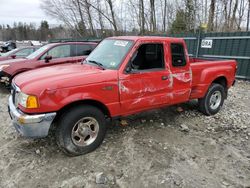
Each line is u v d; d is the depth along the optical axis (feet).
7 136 14.42
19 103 11.28
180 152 12.83
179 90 15.49
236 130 15.84
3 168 11.28
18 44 124.77
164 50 14.38
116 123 16.26
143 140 14.05
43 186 10.12
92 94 11.85
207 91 17.71
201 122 17.07
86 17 90.74
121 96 12.90
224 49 35.58
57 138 11.79
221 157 12.49
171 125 16.37
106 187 10.09
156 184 10.28
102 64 13.76
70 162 11.73
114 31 86.63
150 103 14.23
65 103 11.14
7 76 24.47
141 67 13.66
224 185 10.31
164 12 83.41
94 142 12.58
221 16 73.67
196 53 39.42
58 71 12.82
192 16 73.46
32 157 12.16
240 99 24.04
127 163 11.73
